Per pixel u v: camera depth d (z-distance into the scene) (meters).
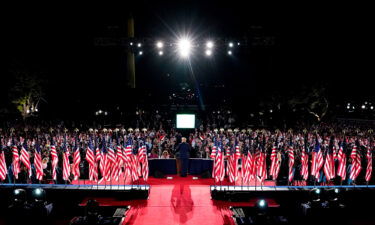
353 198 18.92
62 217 18.23
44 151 23.98
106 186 19.14
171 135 36.44
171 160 23.20
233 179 19.12
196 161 22.97
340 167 19.67
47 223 16.66
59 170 21.14
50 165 22.12
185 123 30.67
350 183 21.23
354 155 19.56
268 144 27.73
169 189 19.95
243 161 19.52
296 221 17.16
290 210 18.05
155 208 17.33
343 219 16.92
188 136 35.19
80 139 31.89
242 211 16.84
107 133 36.28
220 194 18.44
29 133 37.34
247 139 30.03
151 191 19.61
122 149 19.62
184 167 21.45
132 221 15.80
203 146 30.91
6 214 17.48
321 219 16.80
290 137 33.59
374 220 17.80
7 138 30.34
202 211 17.02
